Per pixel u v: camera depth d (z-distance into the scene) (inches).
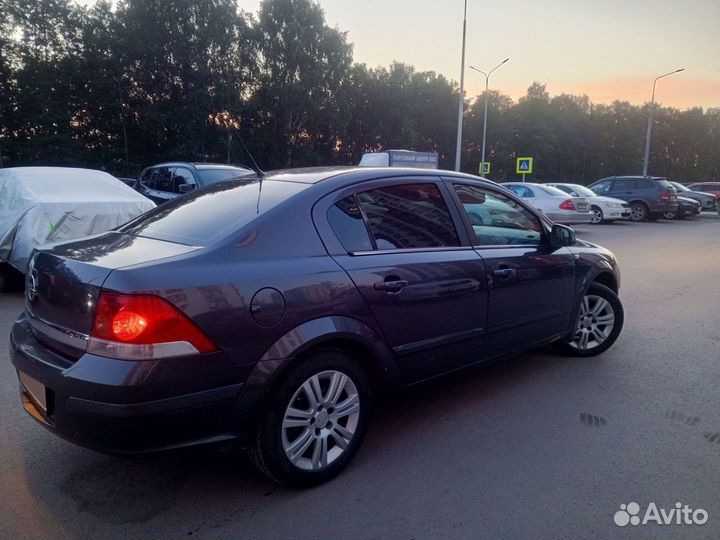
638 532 97.9
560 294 169.8
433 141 2209.6
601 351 193.5
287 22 1416.1
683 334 225.0
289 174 135.2
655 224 815.1
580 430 137.6
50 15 1229.7
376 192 127.3
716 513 103.7
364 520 100.7
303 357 107.0
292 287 103.7
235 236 104.2
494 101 2551.7
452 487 111.8
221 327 94.7
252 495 108.4
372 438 132.9
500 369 181.6
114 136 1275.8
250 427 101.7
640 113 2876.5
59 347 98.3
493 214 154.6
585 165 2765.7
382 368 120.6
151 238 113.7
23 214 253.0
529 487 111.8
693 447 129.0
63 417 93.0
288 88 1389.0
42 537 94.4
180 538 95.0
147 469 117.8
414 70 2146.9
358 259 116.2
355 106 1818.4
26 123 1162.0
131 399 87.1
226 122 1306.6
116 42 1201.4
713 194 1167.6
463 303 136.2
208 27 1277.1
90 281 92.9
